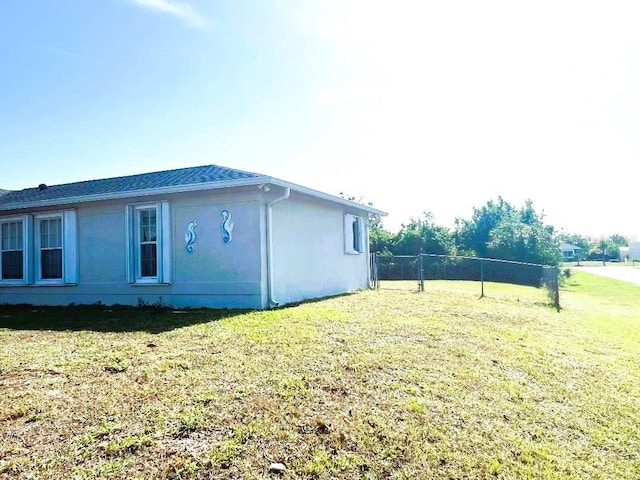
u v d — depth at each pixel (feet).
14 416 11.60
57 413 11.78
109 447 10.14
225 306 31.04
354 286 47.19
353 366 16.67
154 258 33.71
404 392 14.66
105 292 35.04
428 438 11.81
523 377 18.03
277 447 10.62
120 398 12.82
